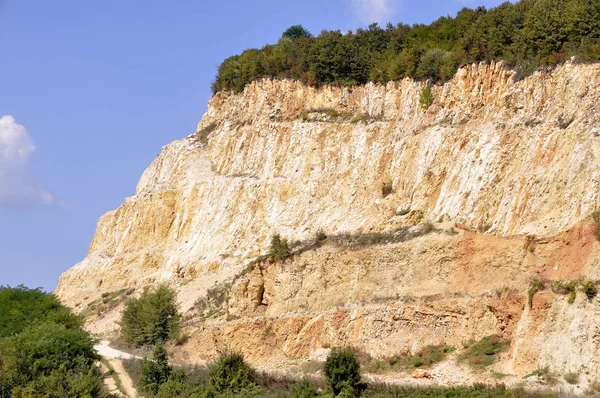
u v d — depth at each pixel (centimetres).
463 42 8838
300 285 7962
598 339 5572
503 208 7200
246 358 7688
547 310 5941
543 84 7606
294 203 9525
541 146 7231
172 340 8462
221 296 8906
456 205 7681
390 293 7325
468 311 6656
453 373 6256
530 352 5903
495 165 7575
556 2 8156
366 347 7075
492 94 8125
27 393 6719
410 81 9275
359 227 8494
